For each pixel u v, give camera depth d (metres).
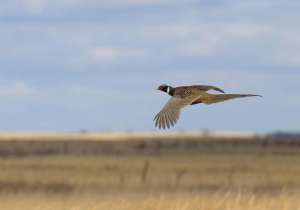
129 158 57.53
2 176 39.53
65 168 45.12
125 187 35.47
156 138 113.62
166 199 23.16
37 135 125.75
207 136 110.75
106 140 106.62
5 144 84.56
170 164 49.84
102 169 45.22
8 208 22.94
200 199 22.72
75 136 123.69
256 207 21.45
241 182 38.44
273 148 72.62
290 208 21.66
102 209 21.59
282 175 42.06
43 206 22.88
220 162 52.38
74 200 25.20
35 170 43.53
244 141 84.75
